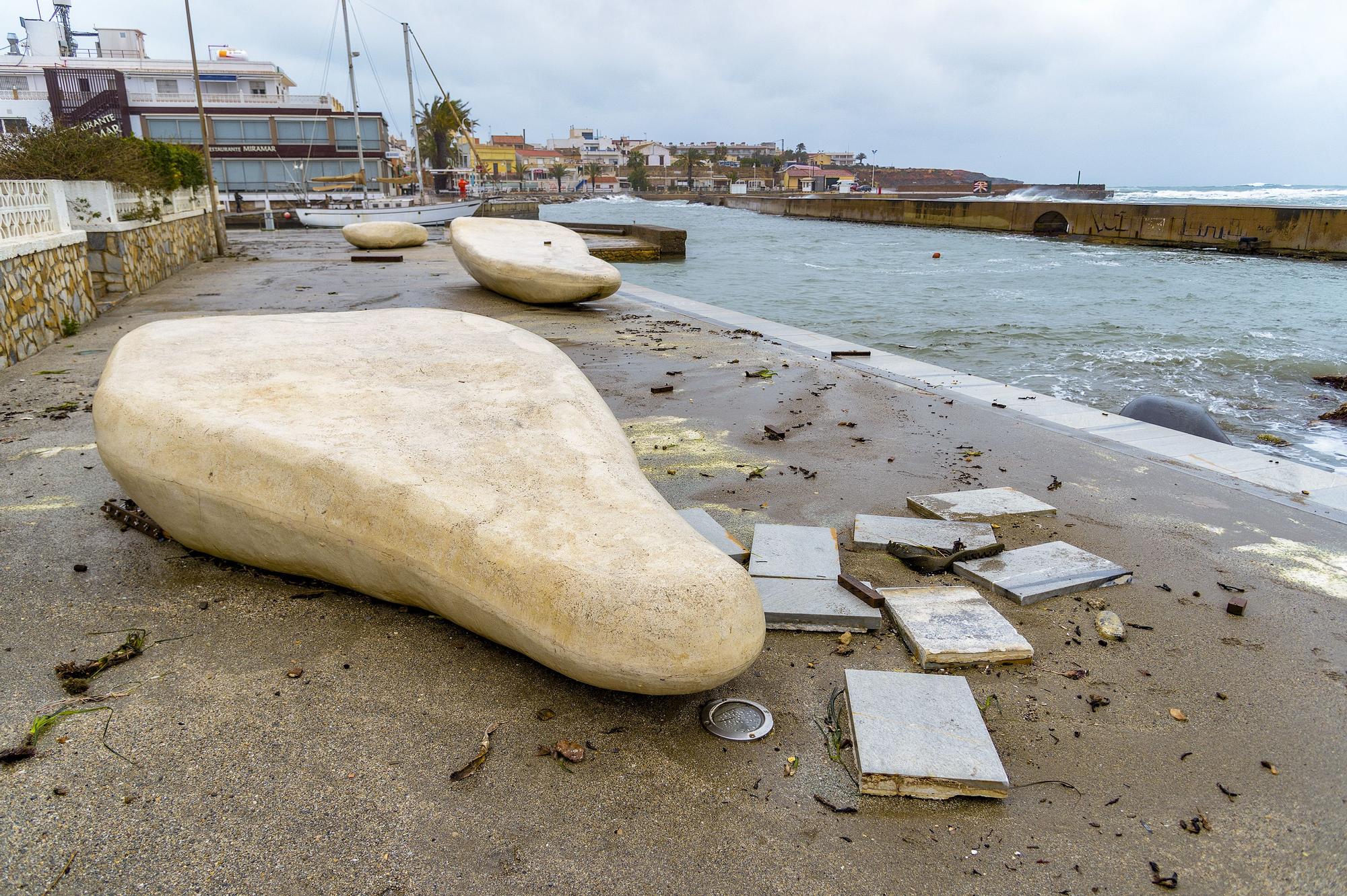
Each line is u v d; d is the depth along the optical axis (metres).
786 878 2.09
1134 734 2.70
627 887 2.04
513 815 2.27
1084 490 4.87
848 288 20.95
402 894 2.00
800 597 3.41
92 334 9.27
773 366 8.16
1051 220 41.88
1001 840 2.24
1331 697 2.91
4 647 3.00
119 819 2.21
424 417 3.49
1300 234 29.84
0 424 5.73
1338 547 4.11
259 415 3.40
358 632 3.15
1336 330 15.06
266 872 2.05
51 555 3.74
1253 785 2.47
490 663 2.97
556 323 10.39
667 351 8.80
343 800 2.30
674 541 2.74
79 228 11.51
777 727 2.69
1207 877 2.13
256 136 42.00
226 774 2.39
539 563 2.63
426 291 12.74
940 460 5.41
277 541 3.23
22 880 2.00
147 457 3.36
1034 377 11.10
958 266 27.11
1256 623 3.40
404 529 2.91
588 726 2.65
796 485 4.88
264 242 24.12
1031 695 2.90
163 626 3.17
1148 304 18.53
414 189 47.12
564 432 3.45
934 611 3.33
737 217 62.16
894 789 2.38
